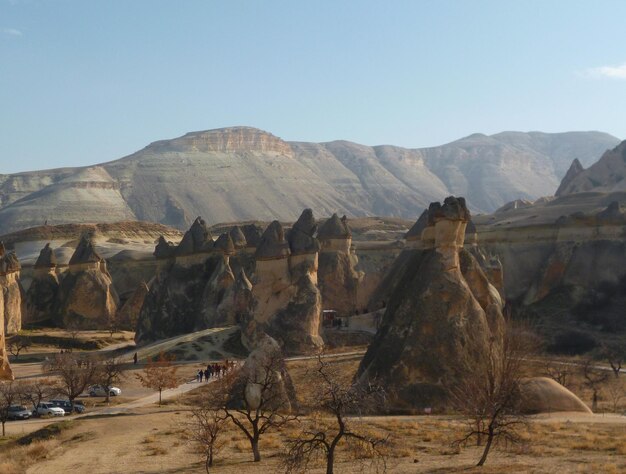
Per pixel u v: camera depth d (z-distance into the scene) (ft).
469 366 158.71
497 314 179.52
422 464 105.81
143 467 115.14
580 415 148.97
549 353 251.80
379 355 165.58
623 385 192.44
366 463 108.68
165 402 182.70
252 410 142.10
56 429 150.00
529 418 137.90
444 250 169.89
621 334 279.08
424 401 157.38
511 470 97.04
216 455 121.19
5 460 125.08
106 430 146.92
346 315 308.81
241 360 247.91
